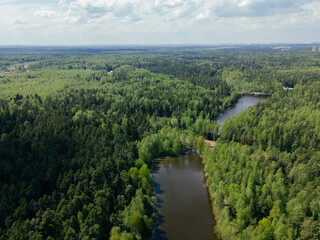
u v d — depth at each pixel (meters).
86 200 81.69
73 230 69.38
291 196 82.81
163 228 85.31
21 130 116.00
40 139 110.62
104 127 138.50
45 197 79.94
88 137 120.69
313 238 66.38
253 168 99.81
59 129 121.50
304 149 115.38
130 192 89.69
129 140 133.75
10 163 93.50
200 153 137.62
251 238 67.62
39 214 74.38
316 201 76.38
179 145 137.88
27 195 81.06
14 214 73.88
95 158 101.12
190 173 120.88
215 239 81.00
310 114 157.62
